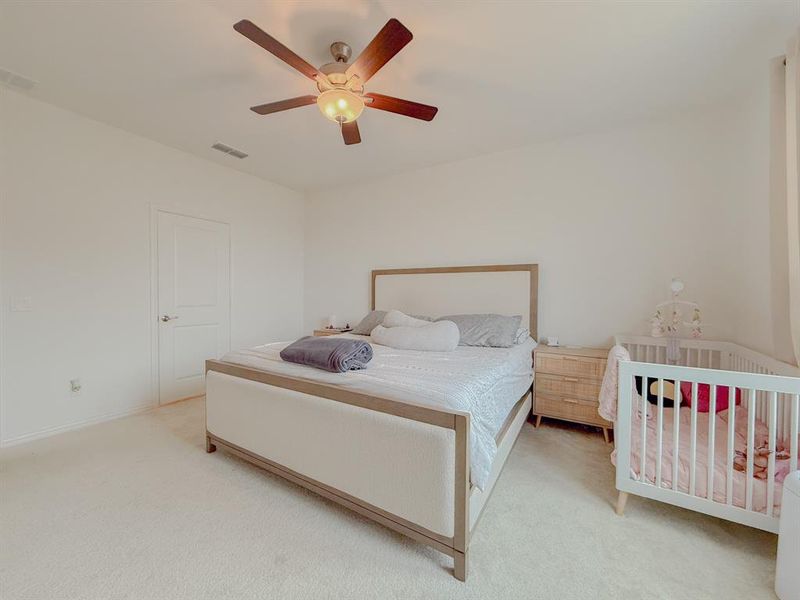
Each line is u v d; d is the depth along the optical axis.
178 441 2.48
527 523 1.62
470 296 3.41
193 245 3.48
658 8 1.62
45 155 2.53
